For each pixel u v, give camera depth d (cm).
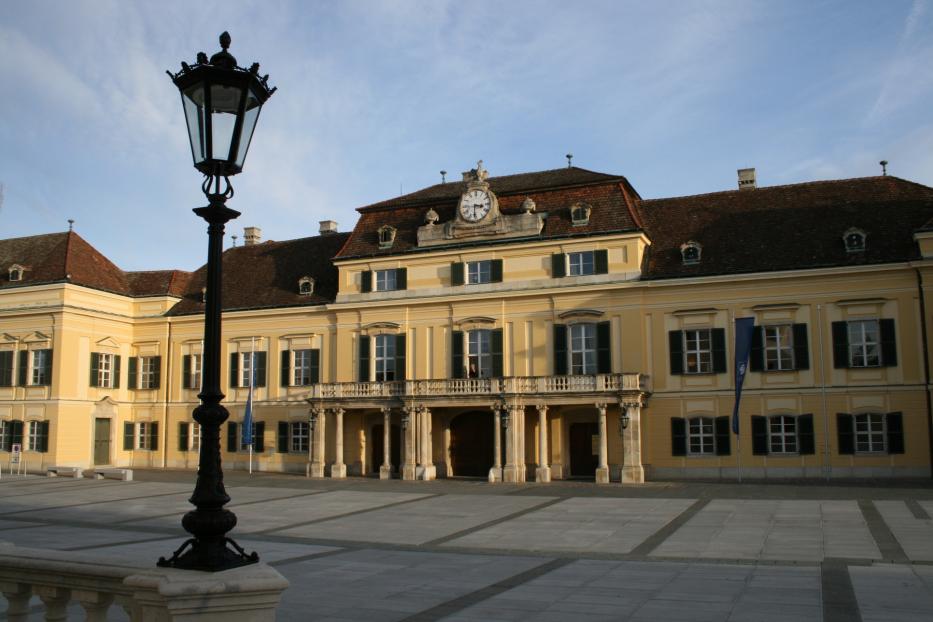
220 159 832
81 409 5981
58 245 6328
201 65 814
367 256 5625
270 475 5509
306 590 1712
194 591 729
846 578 1811
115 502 3769
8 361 6078
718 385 4722
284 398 5916
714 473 4675
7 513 3381
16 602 867
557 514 3175
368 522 3027
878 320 4456
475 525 2906
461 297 5297
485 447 5309
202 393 827
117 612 1466
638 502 3497
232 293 6281
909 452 4338
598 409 4694
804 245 4709
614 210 5072
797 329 4600
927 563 1995
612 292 4959
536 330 5144
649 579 1830
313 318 5878
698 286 4803
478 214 5316
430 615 1472
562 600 1600
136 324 6469
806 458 4519
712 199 5306
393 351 5547
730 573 1900
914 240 4462
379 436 5628
